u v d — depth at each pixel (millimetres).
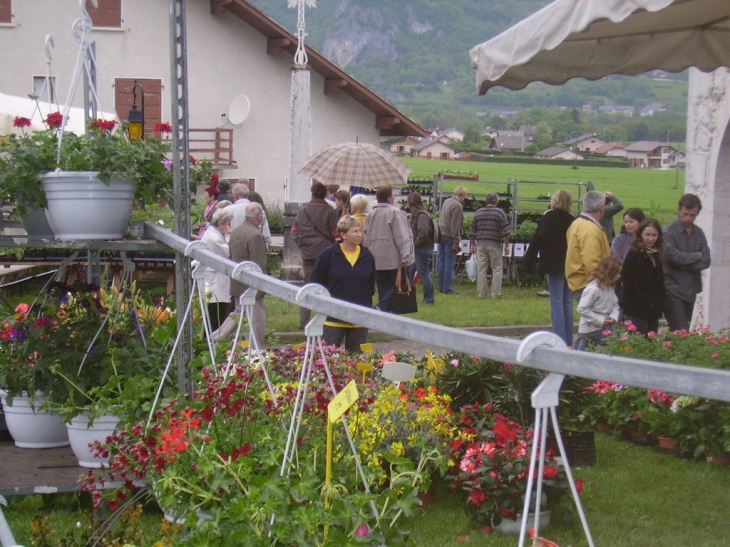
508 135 118938
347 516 2566
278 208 23562
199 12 24312
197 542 2596
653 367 1521
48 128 4281
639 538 4273
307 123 15414
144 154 4094
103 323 4668
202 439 3143
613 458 5707
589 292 7680
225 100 24703
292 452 2770
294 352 5562
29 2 24297
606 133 138125
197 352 4629
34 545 3906
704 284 9375
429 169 61406
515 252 16375
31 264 12633
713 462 5566
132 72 24641
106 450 3994
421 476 2984
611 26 6047
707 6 5559
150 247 4051
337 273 7445
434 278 17469
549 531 4418
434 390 5195
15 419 4723
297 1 15266
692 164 9609
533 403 1800
